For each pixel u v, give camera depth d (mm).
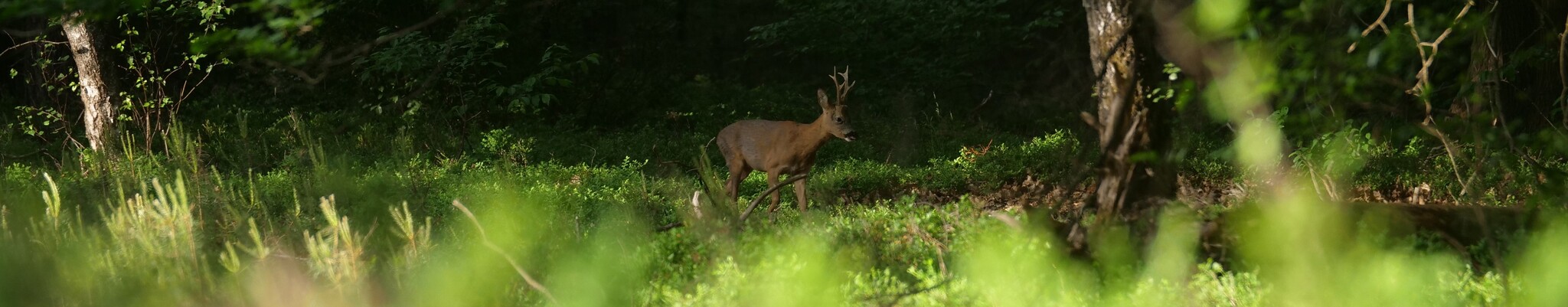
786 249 6008
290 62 7172
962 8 34156
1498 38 9539
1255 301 5734
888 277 6578
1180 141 8125
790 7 37375
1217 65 5508
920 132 27094
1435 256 6277
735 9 51562
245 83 35281
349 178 8930
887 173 19500
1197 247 7023
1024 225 7582
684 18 48594
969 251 5988
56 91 28062
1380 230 7137
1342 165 8641
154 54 23719
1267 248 4512
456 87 28094
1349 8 6965
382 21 27938
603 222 4473
